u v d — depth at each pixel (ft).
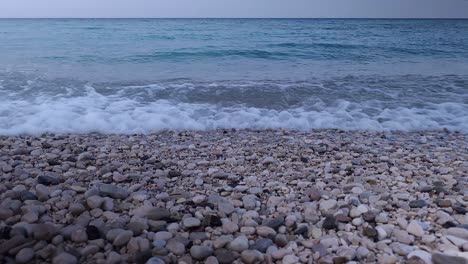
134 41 14.24
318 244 1.78
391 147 3.69
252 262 1.63
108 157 3.16
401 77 7.26
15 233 1.70
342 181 2.72
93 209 2.06
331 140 3.92
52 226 1.76
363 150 3.55
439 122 4.68
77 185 2.42
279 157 3.31
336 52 11.80
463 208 2.20
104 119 4.30
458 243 1.80
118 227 1.84
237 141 3.81
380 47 13.16
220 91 5.69
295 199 2.37
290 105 5.21
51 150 3.27
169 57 9.87
